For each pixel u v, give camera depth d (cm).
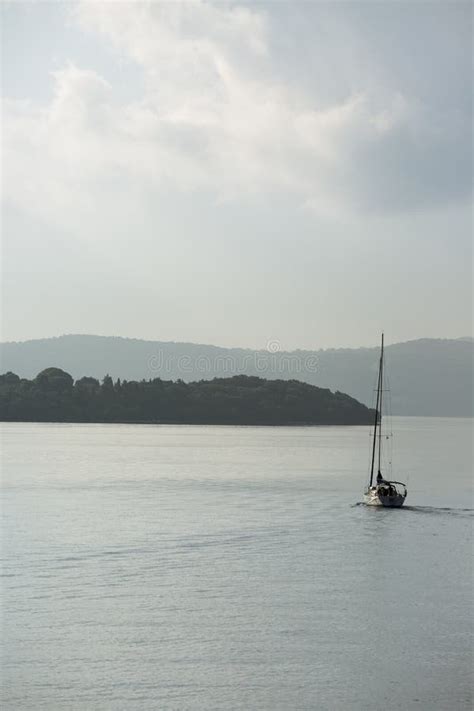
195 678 6912
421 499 19700
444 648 7688
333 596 9438
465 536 13762
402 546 12725
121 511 16275
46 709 6344
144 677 6931
